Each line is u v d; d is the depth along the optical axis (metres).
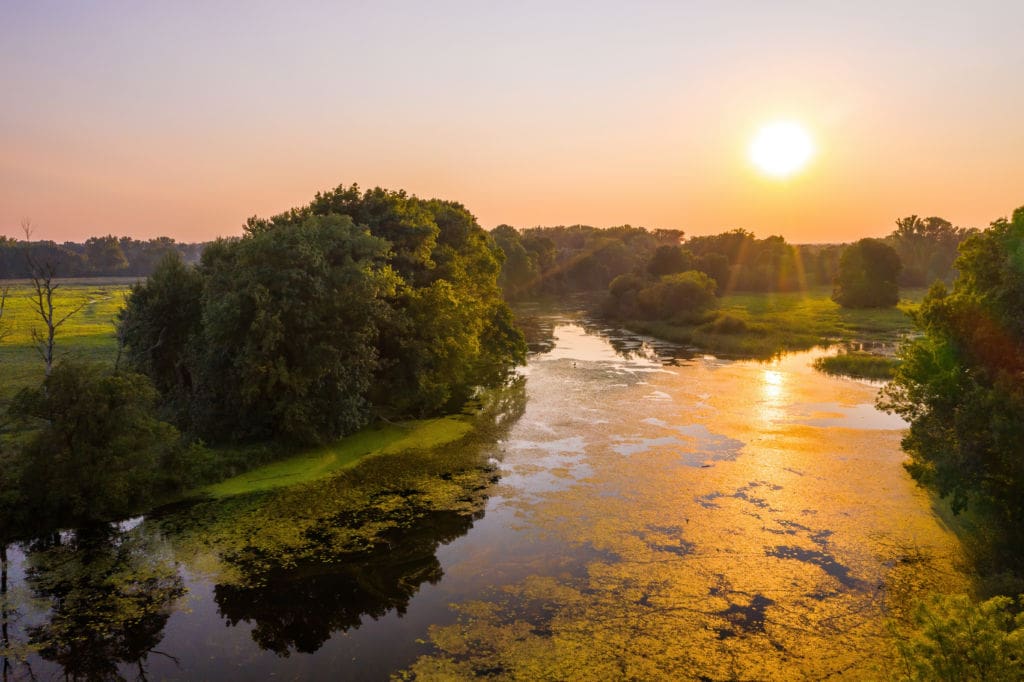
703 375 49.56
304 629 16.44
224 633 16.28
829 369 50.97
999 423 16.45
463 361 39.34
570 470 27.88
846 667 14.65
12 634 16.16
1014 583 16.22
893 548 20.38
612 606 17.27
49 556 20.09
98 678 14.55
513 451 30.45
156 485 24.31
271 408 29.48
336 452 29.89
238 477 26.62
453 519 22.88
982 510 20.50
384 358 35.03
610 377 48.81
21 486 21.66
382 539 21.33
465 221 48.41
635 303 90.44
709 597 17.69
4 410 31.97
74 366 22.48
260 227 36.31
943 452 19.08
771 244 142.25
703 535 21.52
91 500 21.86
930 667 9.56
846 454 29.88
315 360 28.55
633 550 20.48
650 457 29.59
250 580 18.77
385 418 34.62
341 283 29.92
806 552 20.23
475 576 18.95
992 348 18.92
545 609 17.16
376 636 16.08
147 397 23.50
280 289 28.28
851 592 17.86
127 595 17.98
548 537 21.45
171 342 32.97
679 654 15.18
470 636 16.00
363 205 39.69
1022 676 9.02
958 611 9.92
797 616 16.72
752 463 28.66
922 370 21.02
